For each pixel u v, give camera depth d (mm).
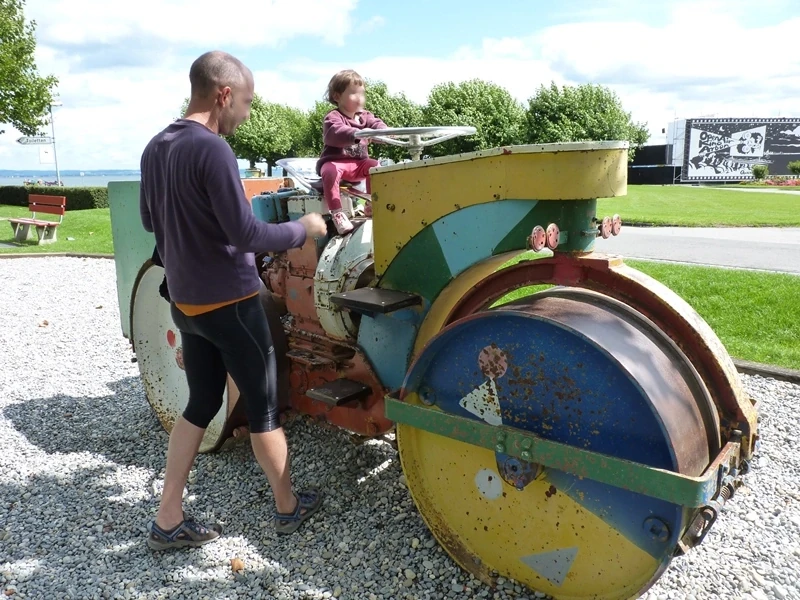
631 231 13844
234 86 2398
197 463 3367
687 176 54000
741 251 10328
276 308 3131
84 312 6820
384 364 2766
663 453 1906
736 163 53750
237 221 2223
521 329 2104
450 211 2365
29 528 2840
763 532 2688
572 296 2211
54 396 4457
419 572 2467
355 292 2613
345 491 3043
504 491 2281
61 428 3916
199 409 2615
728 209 19547
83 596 2381
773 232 13422
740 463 2150
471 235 2338
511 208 2203
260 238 2273
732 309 5969
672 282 7117
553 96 40438
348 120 3252
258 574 2480
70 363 5180
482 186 2234
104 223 15883
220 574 2492
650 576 2004
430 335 2635
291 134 47344
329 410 3045
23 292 7793
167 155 2314
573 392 2037
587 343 1971
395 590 2373
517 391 2152
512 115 39875
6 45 21422
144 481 3234
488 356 2195
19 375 4895
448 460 2426
